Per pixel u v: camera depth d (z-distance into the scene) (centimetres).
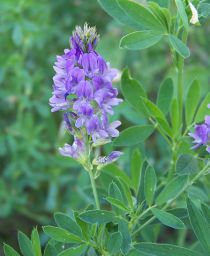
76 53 22
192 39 43
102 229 23
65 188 40
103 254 23
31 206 39
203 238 22
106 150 29
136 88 26
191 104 26
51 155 38
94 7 47
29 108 39
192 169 24
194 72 40
